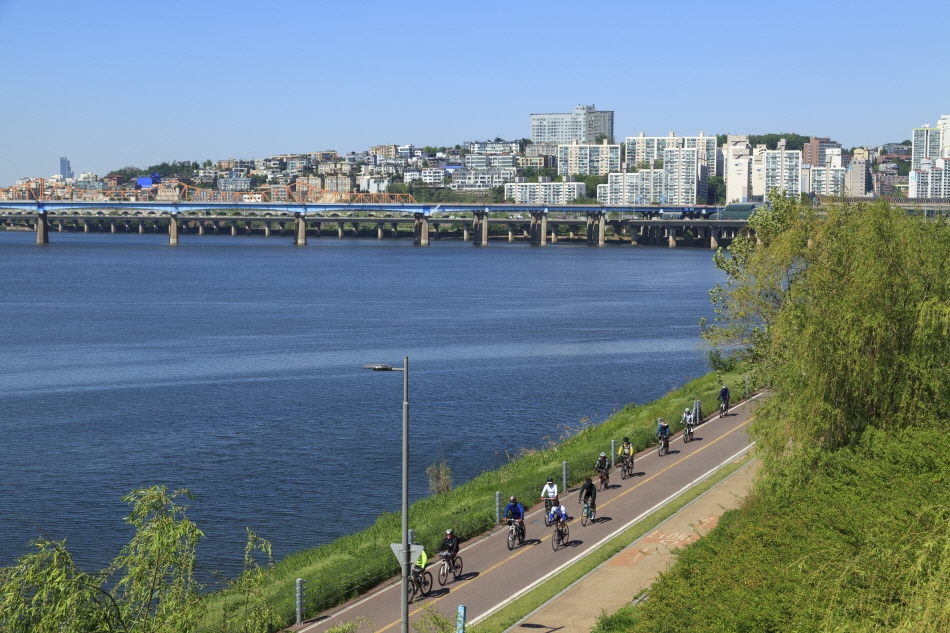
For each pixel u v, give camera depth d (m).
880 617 33.47
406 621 40.91
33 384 122.31
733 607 37.88
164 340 162.88
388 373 130.38
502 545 56.38
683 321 188.00
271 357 144.25
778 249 70.31
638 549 54.25
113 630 31.80
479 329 176.62
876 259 55.59
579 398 113.56
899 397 53.41
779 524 45.22
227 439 93.31
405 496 41.28
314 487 77.62
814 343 53.62
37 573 31.58
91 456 87.00
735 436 80.50
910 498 41.84
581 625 44.44
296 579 50.81
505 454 88.31
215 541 65.19
